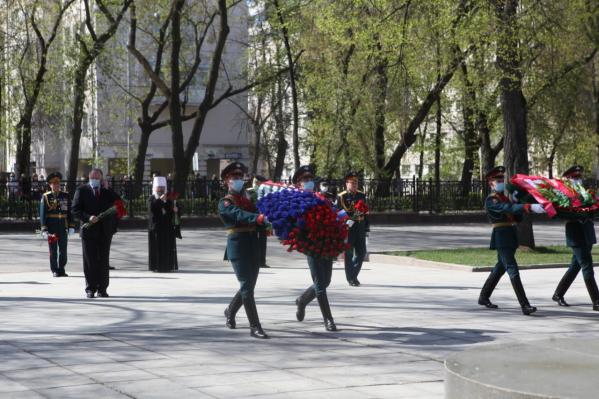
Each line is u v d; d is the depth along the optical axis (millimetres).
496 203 12625
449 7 23484
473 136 42750
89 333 10688
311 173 12688
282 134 44156
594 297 12906
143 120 40406
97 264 14352
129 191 35250
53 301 13898
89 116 48156
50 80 39625
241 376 8305
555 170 47250
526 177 12969
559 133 40250
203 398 7402
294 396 7520
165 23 39719
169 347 9781
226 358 9180
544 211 12484
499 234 12727
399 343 10117
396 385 7973
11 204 33719
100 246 14383
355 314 12406
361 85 37562
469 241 28812
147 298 14289
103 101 47750
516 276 12578
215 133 61500
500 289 15664
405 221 39188
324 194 17516
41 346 9781
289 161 51062
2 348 9641
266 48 41938
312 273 11086
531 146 43281
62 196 18266
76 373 8352
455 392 5246
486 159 42312
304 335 10641
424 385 7977
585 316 12344
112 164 56781
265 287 15922
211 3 43094
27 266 20641
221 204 10672
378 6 25281
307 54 38469
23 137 39219
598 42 27625
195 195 37000
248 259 10555
